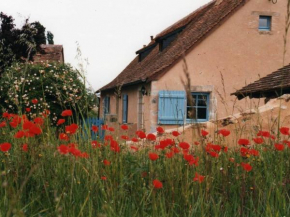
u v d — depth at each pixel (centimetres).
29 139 379
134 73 2144
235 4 1573
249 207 307
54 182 308
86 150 383
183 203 288
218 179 346
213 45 1553
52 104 1216
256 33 1578
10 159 351
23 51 1524
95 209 278
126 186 329
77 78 1278
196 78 1538
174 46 1797
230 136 685
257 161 381
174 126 1520
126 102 2008
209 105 1537
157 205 281
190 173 342
